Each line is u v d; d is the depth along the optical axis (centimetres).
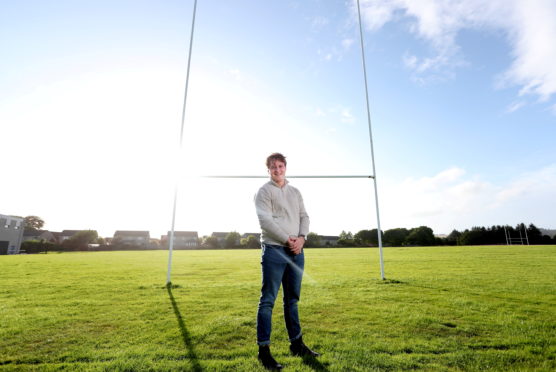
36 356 196
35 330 252
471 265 851
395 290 440
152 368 177
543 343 221
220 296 401
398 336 236
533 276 596
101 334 242
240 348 212
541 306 337
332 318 288
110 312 313
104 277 612
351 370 175
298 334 202
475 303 348
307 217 230
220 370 175
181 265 950
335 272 686
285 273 210
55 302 361
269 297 193
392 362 185
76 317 293
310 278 568
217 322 273
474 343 219
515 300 369
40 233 4978
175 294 415
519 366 181
